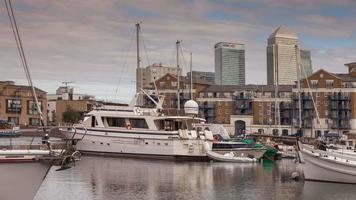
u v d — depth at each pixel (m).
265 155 75.00
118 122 73.25
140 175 51.97
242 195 41.03
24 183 25.28
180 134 70.44
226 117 160.00
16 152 24.81
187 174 54.16
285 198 39.88
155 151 70.75
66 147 26.36
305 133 147.62
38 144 27.08
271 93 155.75
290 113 152.88
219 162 70.12
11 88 149.50
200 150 71.00
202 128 75.31
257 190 43.72
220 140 85.50
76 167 57.25
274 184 47.41
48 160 25.42
